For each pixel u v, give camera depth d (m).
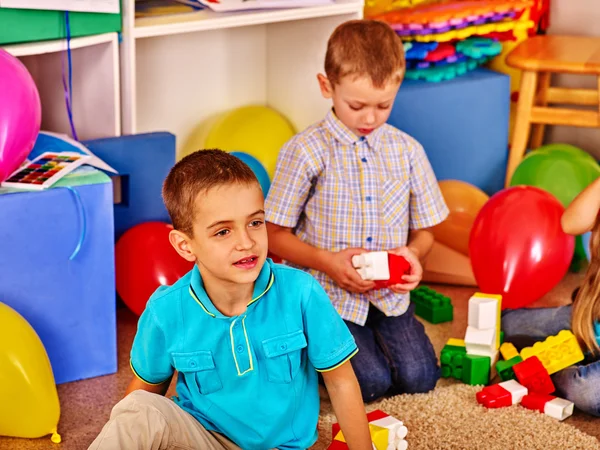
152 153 1.86
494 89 2.28
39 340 1.46
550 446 1.38
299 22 2.19
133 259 1.74
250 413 1.12
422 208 1.65
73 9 1.68
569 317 1.64
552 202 1.79
